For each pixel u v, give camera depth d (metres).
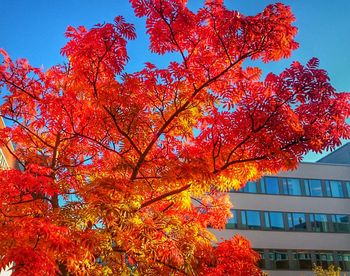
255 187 43.91
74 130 7.53
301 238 43.50
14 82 7.56
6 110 7.79
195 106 7.40
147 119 7.48
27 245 5.59
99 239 6.17
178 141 7.81
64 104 7.36
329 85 6.65
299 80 6.65
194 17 7.13
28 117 8.05
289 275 41.84
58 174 8.32
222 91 7.18
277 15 6.68
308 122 6.91
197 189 7.70
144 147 7.86
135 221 6.66
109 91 6.98
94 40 6.85
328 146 6.81
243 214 42.59
